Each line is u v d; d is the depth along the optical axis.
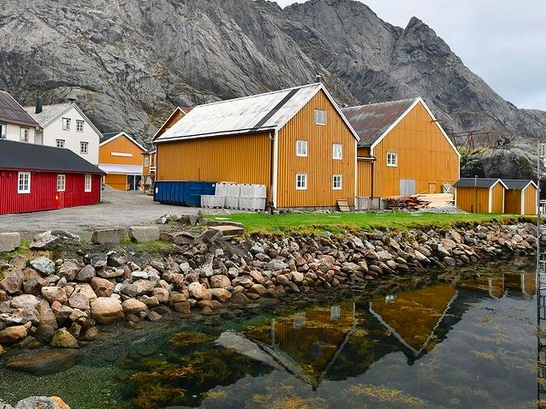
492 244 27.50
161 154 38.19
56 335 10.61
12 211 25.27
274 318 13.44
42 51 92.94
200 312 13.66
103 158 63.12
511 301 16.05
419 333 12.37
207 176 33.53
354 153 32.97
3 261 12.61
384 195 36.84
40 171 27.30
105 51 101.06
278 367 9.96
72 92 84.38
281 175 28.86
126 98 93.94
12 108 45.66
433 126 40.25
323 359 10.47
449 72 178.25
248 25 144.38
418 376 9.61
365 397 8.65
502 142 59.66
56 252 13.79
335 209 31.89
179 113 54.09
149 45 115.94
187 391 8.70
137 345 10.87
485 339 11.94
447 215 31.31
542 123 172.38
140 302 12.94
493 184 35.56
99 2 120.38
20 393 8.28
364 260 20.36
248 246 18.16
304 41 177.50
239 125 31.36
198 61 111.75
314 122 30.62
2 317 10.51
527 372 9.86
